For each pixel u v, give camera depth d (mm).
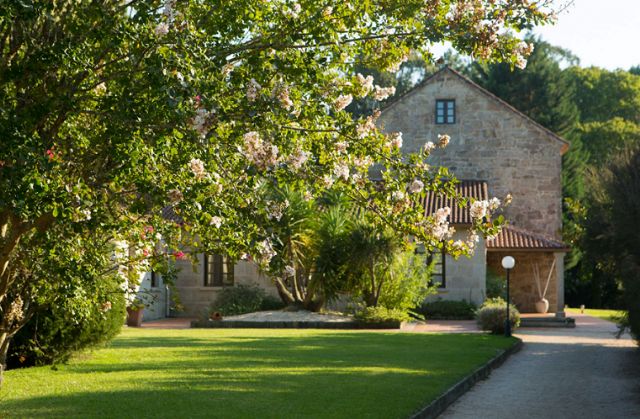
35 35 7324
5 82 6895
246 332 21984
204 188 6457
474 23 7379
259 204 7539
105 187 7484
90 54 6930
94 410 8672
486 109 35219
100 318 12984
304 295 27875
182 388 10312
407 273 27422
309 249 26484
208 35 7375
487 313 22422
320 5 7348
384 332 22531
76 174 7613
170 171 6664
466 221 30078
